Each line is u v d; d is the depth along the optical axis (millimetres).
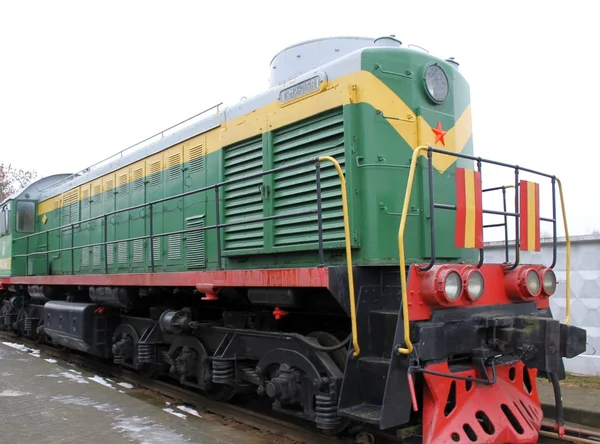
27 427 5379
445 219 5484
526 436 4656
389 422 4105
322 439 5445
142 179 8680
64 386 7234
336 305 5320
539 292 5168
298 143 5723
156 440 4965
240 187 6426
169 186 7934
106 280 7961
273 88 6164
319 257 4992
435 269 4406
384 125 5215
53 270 11992
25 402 6367
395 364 4211
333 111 5398
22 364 8984
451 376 4336
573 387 7434
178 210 7648
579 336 5105
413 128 5371
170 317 6754
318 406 4785
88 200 10484
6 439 5020
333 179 5305
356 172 5125
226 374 6062
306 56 6641
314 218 5469
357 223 5066
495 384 4844
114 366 9758
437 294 4344
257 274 5211
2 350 10773
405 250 5133
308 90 5641
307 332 6082
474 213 4770
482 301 4848
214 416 6480
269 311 6031
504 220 6012
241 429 5934
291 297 5000
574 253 8312
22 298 12773
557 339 4551
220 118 6926
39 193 13203
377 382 4391
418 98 5434
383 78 5273
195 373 6738
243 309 6551
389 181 5160
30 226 12828
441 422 4316
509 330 4738
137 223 8711
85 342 8562
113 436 5082
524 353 4629
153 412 5945
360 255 5051
